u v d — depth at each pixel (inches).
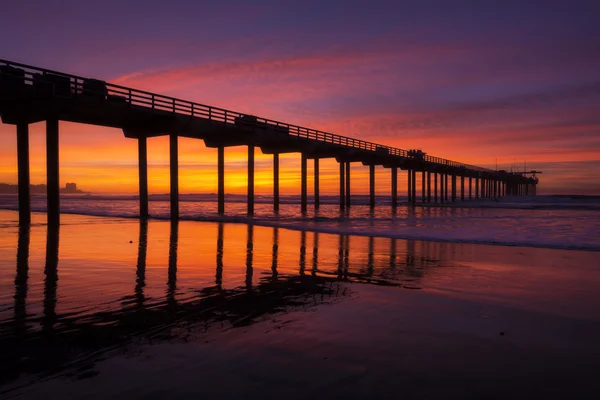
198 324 181.5
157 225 713.0
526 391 121.8
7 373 129.0
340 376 129.7
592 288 266.5
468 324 188.4
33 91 558.6
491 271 327.3
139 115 722.2
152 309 204.7
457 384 125.7
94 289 246.1
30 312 196.5
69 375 127.6
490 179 3134.8
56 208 634.8
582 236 595.2
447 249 455.8
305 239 543.5
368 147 1503.4
